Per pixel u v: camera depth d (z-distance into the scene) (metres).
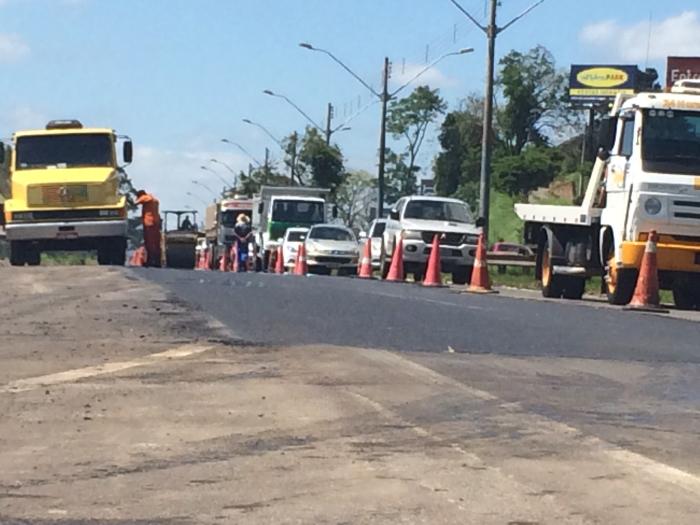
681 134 33.38
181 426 13.12
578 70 132.00
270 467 11.33
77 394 14.91
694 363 19.33
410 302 28.48
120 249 48.88
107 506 10.02
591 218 35.94
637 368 18.55
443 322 23.62
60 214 46.53
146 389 15.26
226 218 94.06
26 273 38.50
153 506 10.02
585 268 37.22
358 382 15.88
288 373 16.50
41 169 47.31
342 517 9.68
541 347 20.48
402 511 9.85
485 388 15.94
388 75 81.88
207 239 110.12
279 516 9.72
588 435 13.10
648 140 33.34
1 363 17.31
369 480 10.84
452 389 15.62
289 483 10.75
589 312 28.64
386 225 55.88
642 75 44.31
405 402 14.64
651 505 10.16
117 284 32.25
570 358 19.33
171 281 34.16
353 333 21.06
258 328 21.38
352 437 12.63
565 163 127.38
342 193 151.88
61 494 10.39
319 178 128.88
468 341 20.77
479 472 11.21
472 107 146.00
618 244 33.53
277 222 78.19
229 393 15.00
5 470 11.22
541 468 11.43
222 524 9.51
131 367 16.94
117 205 46.97
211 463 11.49
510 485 10.74
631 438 13.07
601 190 36.16
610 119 35.03
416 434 12.85
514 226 118.25
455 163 141.75
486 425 13.45
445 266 52.12
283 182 151.38
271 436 12.64
